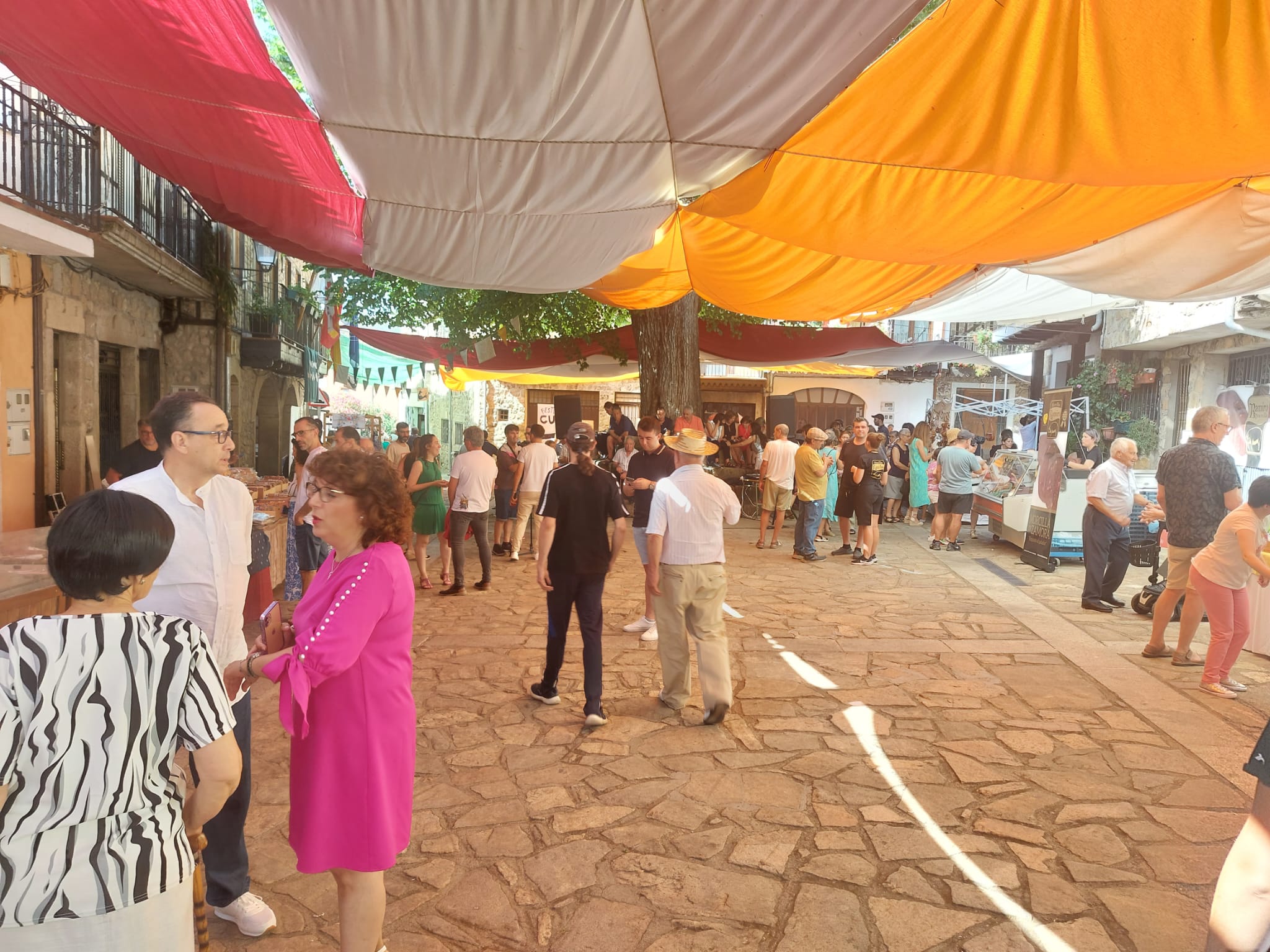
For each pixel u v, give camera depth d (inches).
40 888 61.7
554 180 184.1
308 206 229.6
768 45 132.1
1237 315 450.0
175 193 500.4
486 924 123.3
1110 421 635.5
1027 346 801.6
